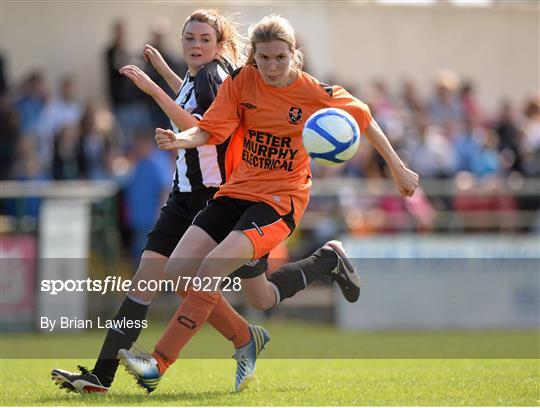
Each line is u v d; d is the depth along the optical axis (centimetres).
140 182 4528
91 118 5097
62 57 5903
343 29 6388
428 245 4584
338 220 4625
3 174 5072
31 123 5219
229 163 2178
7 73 5722
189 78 2247
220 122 2052
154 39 5272
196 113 2161
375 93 5619
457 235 4719
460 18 6638
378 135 2139
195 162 2194
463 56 6656
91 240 4453
